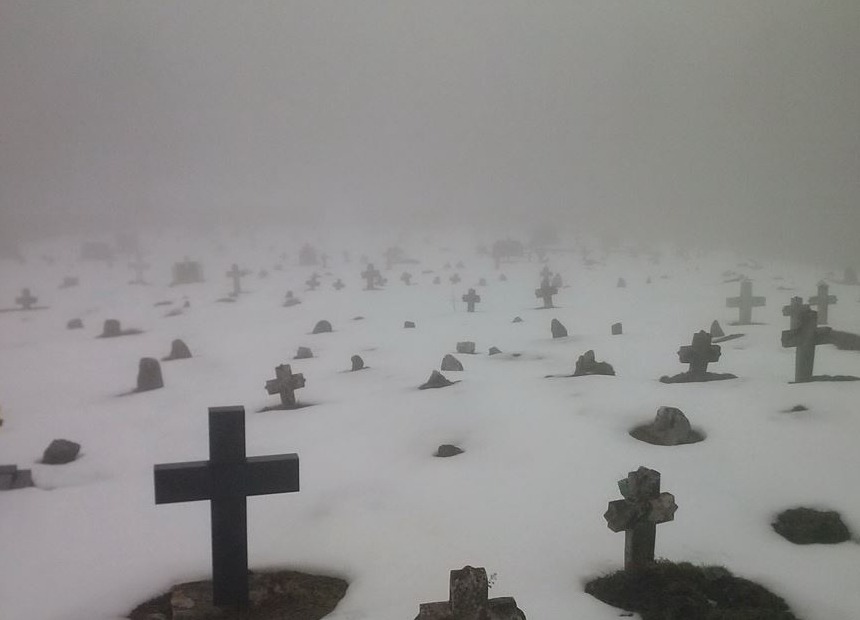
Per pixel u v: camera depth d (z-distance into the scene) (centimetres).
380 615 655
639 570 691
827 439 1030
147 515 909
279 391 1413
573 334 2066
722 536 783
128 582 736
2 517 911
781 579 691
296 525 859
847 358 1554
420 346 1984
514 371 1587
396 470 1031
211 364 1873
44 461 1156
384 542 809
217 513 655
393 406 1348
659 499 686
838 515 804
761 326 2056
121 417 1408
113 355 2053
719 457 1002
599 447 1070
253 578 726
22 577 751
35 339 2322
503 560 758
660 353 1734
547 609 654
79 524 886
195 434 1280
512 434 1148
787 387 1317
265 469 659
